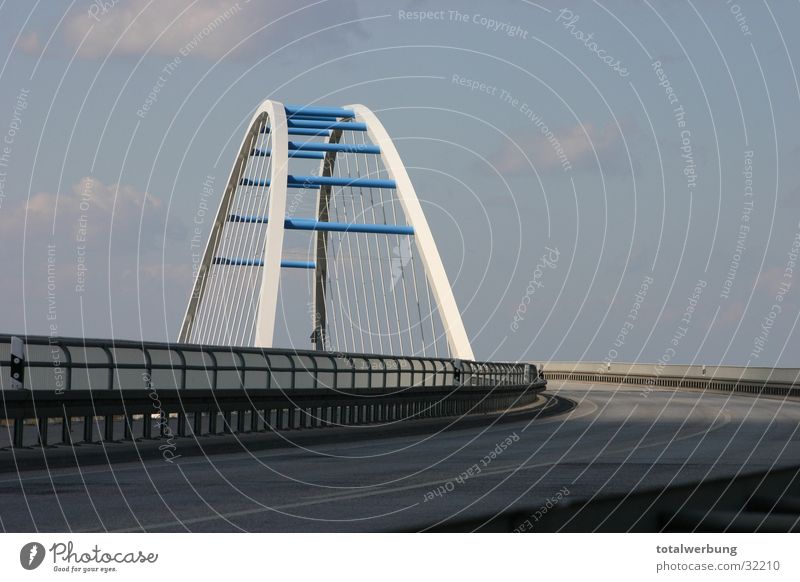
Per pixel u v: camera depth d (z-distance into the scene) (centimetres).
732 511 798
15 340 1683
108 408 1864
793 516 856
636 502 725
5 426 2208
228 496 1324
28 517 1109
